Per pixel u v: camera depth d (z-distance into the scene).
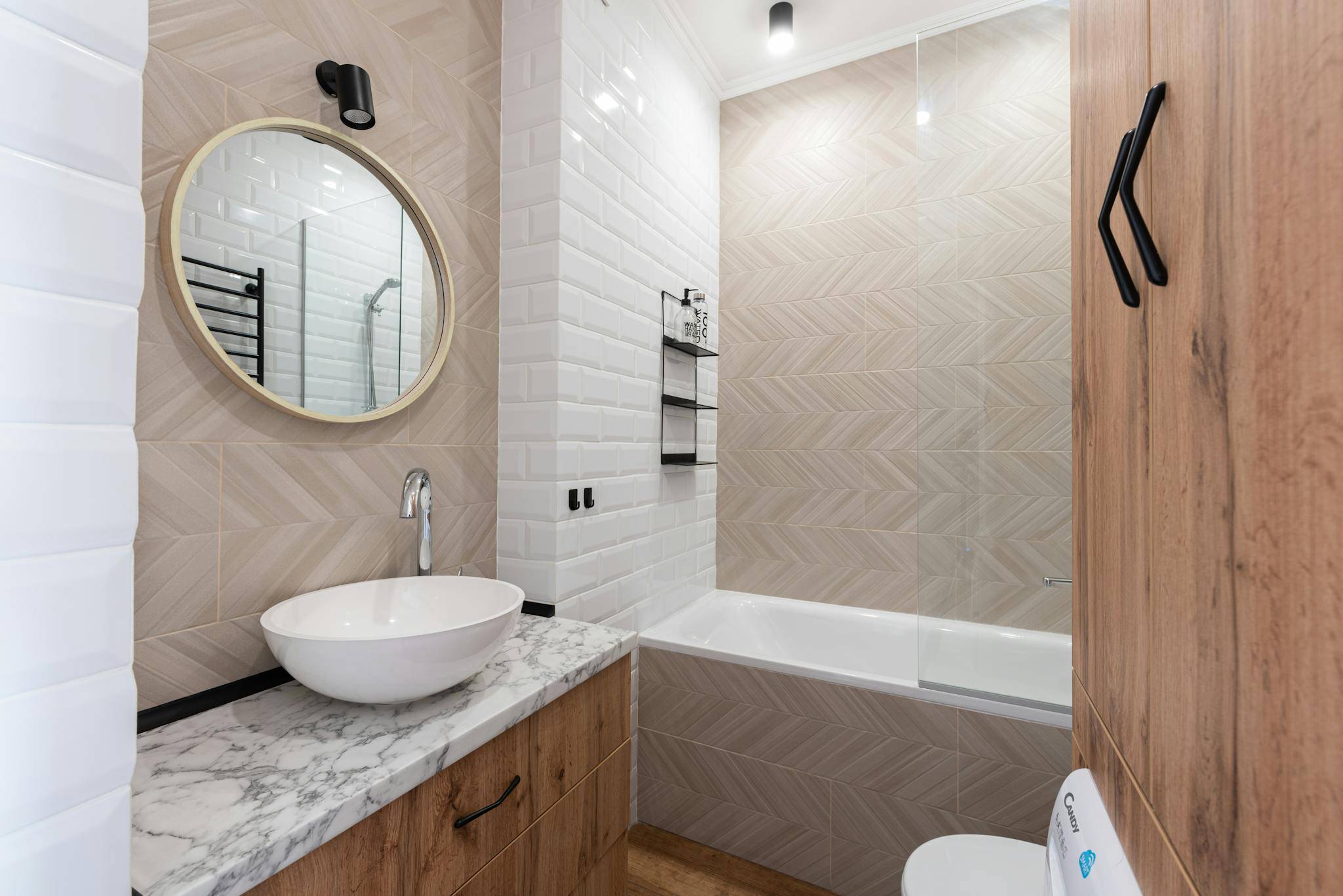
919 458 1.95
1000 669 1.79
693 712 1.97
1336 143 0.21
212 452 1.04
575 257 1.72
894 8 2.33
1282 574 0.24
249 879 0.61
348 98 1.18
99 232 0.40
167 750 0.83
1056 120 1.84
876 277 2.55
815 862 1.77
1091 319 0.55
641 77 2.13
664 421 2.30
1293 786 0.23
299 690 1.05
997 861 1.16
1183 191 0.34
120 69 0.42
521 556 1.68
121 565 0.41
